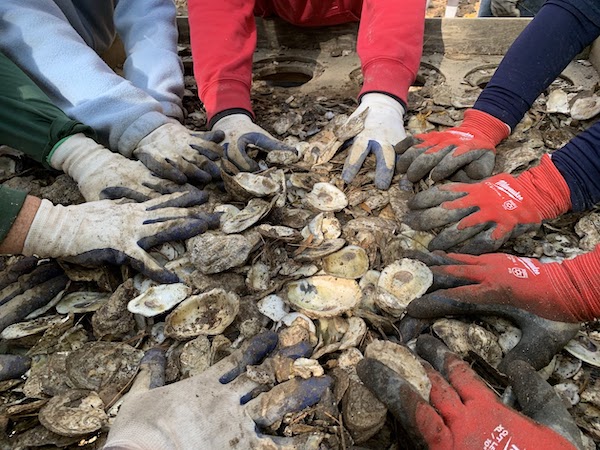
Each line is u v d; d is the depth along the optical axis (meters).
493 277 1.05
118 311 1.08
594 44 1.88
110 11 1.97
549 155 1.29
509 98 1.44
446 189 1.26
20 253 1.15
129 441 0.81
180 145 1.39
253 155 1.52
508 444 0.79
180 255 1.22
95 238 1.14
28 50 1.47
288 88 1.94
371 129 1.50
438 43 2.03
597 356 1.00
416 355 0.96
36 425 0.94
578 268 1.02
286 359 0.96
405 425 0.87
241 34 1.73
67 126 1.34
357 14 2.03
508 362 0.96
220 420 0.87
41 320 1.10
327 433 0.88
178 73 1.71
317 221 1.26
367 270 1.19
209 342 1.04
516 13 2.47
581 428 0.91
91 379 0.99
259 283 1.15
